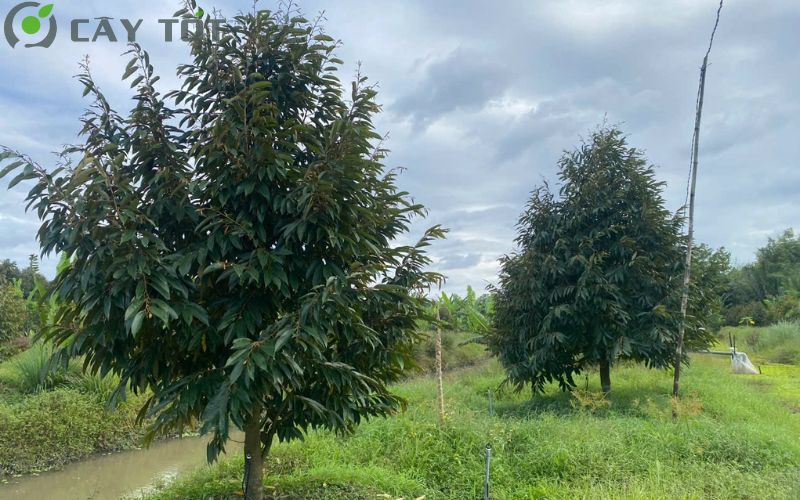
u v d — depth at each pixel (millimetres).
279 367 3820
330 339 4773
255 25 4418
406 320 4895
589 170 11156
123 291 3764
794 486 5559
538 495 5734
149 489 7391
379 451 7020
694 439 6996
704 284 11461
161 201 4043
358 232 4438
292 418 4668
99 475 8445
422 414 8547
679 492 5418
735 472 5941
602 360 11203
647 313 10031
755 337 23797
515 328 11375
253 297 4266
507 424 7598
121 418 10289
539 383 11469
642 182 10789
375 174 4824
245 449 4773
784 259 37188
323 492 5297
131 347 4207
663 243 10570
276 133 4191
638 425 7637
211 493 5258
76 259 3836
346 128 4078
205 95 4504
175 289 3922
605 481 5797
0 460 8508
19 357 12070
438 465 6602
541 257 10789
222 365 4375
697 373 14305
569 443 6762
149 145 4141
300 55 4488
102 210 3664
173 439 10453
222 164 4168
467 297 25594
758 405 10656
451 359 21719
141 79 4215
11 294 15258
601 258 10297
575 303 10023
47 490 7789
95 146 4141
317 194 3955
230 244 4117
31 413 9422
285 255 4203
